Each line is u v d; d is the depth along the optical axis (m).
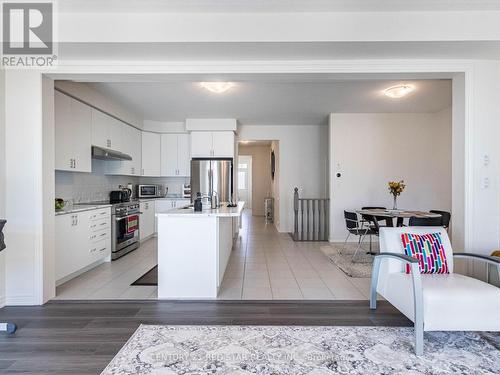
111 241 4.53
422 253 2.52
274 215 8.60
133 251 5.18
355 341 2.19
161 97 4.74
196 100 4.91
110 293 3.20
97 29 2.49
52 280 3.04
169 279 3.02
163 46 2.59
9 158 2.85
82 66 2.89
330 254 4.91
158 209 6.38
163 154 6.66
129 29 2.49
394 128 6.08
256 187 11.06
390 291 2.48
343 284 3.47
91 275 3.82
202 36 2.50
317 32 2.50
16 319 2.56
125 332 2.32
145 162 6.46
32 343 2.17
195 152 6.34
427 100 5.05
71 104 3.83
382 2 2.35
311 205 7.08
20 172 2.86
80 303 2.92
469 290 2.07
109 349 2.08
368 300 2.99
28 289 2.87
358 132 6.06
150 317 2.60
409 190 6.12
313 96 4.71
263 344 2.15
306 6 2.41
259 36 2.50
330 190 6.09
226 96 4.69
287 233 7.11
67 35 2.49
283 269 4.09
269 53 2.75
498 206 2.94
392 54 2.79
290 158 7.14
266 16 2.50
